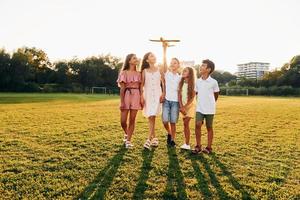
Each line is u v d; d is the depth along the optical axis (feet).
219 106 87.76
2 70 242.78
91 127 39.60
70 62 282.97
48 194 17.66
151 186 19.01
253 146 30.14
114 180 19.84
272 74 304.09
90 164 22.97
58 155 25.22
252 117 56.29
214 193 18.26
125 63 28.78
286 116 59.11
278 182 20.30
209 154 26.66
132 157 25.05
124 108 28.55
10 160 23.66
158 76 29.07
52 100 110.73
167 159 24.67
